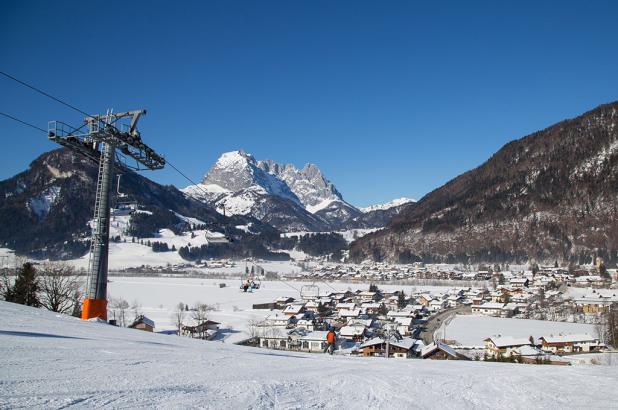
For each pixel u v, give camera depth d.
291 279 193.12
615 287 133.62
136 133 24.31
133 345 13.88
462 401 9.41
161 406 6.69
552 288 139.88
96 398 6.77
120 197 26.73
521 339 62.34
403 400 9.05
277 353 18.33
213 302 116.81
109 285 153.00
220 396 7.71
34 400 6.36
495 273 178.50
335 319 104.44
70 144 22.69
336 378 10.58
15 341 11.58
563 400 9.99
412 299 129.00
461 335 78.25
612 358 49.00
